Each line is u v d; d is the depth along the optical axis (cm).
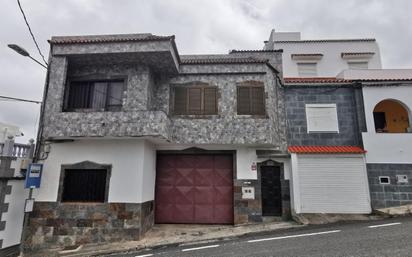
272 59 1255
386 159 1002
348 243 629
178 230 946
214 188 1060
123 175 895
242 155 1048
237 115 998
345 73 1249
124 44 881
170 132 975
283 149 1073
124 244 801
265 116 995
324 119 1104
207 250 673
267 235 786
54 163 912
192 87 1038
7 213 788
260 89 1028
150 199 991
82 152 920
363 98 1078
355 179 979
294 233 777
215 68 1041
